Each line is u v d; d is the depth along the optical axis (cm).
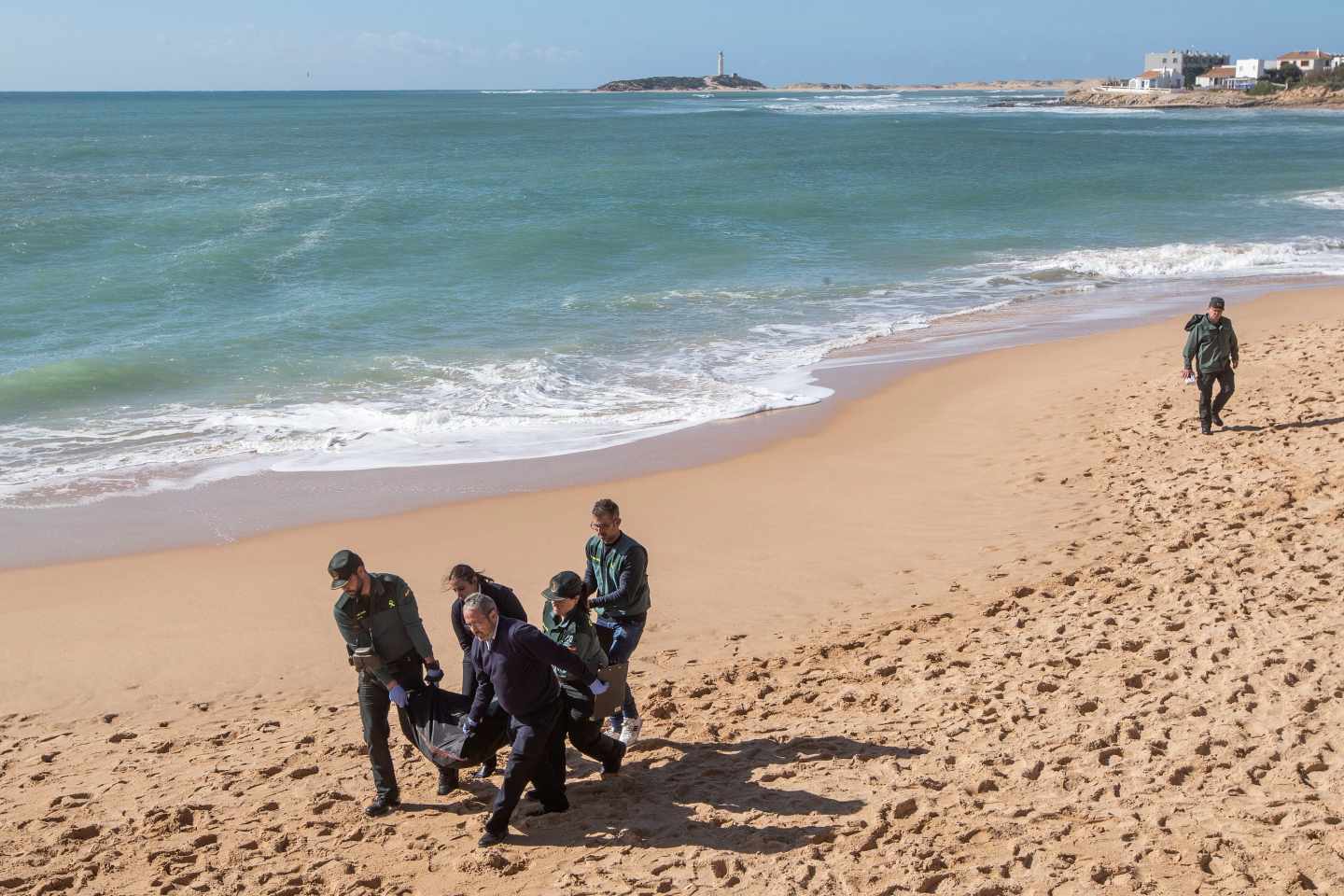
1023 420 1544
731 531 1169
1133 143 9038
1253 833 505
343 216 3928
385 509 1291
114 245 3266
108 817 639
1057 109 19238
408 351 2075
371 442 1569
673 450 1502
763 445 1509
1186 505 1092
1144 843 509
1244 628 756
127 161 6988
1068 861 501
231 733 773
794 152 7981
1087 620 828
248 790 670
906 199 4650
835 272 2969
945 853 518
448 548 1155
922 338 2181
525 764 568
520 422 1659
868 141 9525
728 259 3148
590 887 521
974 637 834
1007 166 6538
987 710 687
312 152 8025
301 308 2447
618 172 6075
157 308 2447
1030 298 2591
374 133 11000
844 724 696
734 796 605
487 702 586
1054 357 1947
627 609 648
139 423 1658
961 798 571
